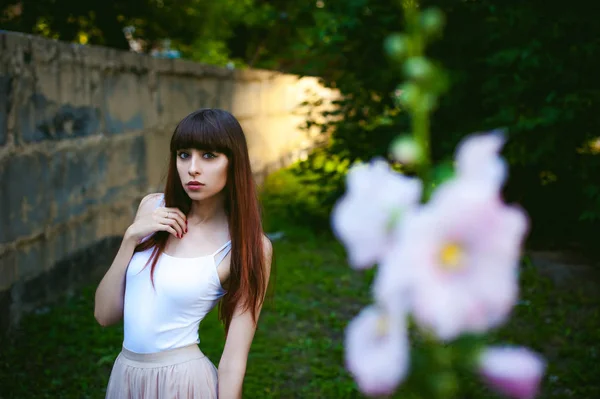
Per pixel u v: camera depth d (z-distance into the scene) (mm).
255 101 11016
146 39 10547
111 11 9289
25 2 8531
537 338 4730
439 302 421
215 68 9156
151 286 2002
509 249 428
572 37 6102
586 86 6152
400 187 471
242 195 2020
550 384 4035
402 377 464
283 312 5180
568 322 5086
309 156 7938
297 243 7250
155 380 1963
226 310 2033
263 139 11422
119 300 2096
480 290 424
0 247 4340
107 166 6168
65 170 5344
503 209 435
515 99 6141
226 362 2000
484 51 6562
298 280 5965
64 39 9195
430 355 497
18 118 4629
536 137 6195
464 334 440
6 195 4441
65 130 5359
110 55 6180
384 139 6762
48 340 4383
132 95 6699
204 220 2074
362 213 466
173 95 7797
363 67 7000
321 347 4625
